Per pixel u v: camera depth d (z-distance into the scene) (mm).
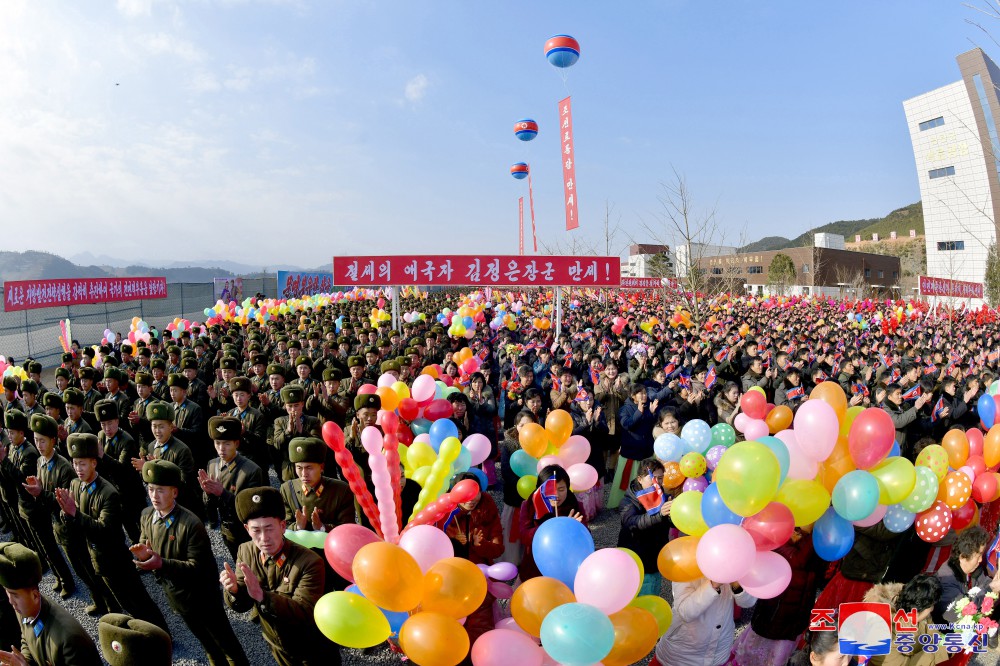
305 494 4492
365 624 2635
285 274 35594
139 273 79812
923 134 50844
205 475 4527
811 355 12094
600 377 8281
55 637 2883
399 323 15781
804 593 3967
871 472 3854
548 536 2984
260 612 3146
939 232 50188
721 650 3705
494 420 7977
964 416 8117
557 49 14258
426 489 3904
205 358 10844
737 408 7469
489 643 2607
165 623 4738
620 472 7230
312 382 8180
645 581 4523
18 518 5859
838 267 63969
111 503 4434
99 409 5730
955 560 3729
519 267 13570
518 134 21312
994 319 28094
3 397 8523
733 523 3377
